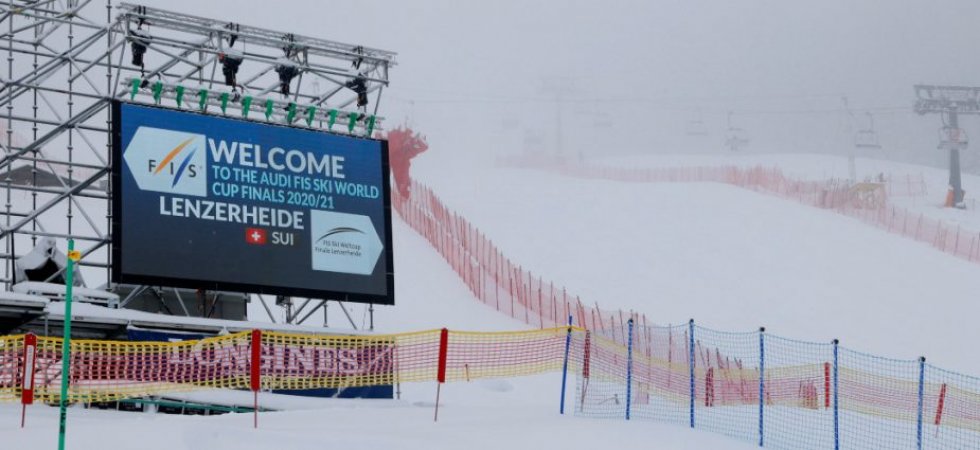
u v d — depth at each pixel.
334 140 31.98
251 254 29.83
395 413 24.45
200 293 31.09
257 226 30.09
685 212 80.56
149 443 17.98
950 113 112.69
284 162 30.95
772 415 26.12
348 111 33.06
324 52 33.38
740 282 66.12
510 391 36.91
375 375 27.20
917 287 68.94
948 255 77.50
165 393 25.12
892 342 58.06
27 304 24.41
